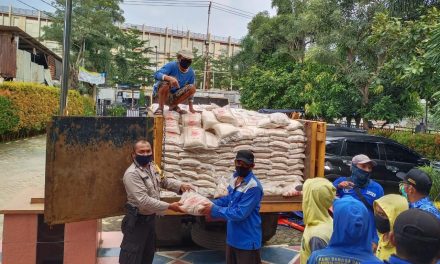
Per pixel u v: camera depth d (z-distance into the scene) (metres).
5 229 4.17
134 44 60.84
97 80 29.41
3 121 15.92
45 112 20.75
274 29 27.36
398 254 1.71
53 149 3.24
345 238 2.26
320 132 5.04
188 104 5.51
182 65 5.07
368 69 16.38
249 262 3.66
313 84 20.02
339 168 8.60
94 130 3.45
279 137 5.02
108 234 5.98
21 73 21.33
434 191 7.37
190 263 5.03
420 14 11.02
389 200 2.91
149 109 5.63
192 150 4.67
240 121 5.12
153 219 3.73
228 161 4.79
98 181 3.51
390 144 9.10
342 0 17.09
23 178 10.00
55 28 31.64
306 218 2.98
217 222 5.18
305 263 2.87
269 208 4.86
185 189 3.98
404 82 9.79
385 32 9.50
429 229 1.62
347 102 17.45
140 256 3.62
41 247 4.29
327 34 17.61
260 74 24.95
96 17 33.19
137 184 3.47
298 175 5.18
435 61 7.82
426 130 18.66
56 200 3.28
